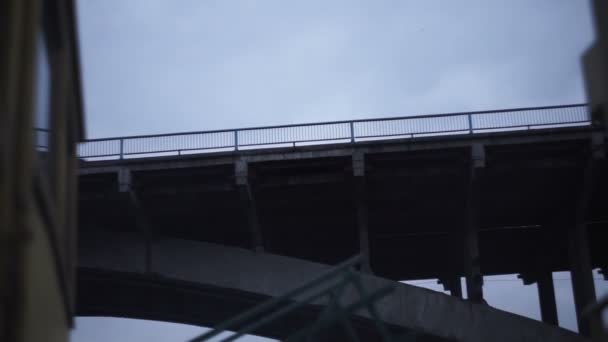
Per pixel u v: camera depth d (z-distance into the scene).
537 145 29.05
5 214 7.09
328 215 32.66
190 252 30.45
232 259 30.22
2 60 7.21
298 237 34.41
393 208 32.34
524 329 28.59
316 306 29.02
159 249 30.53
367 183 30.44
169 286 30.91
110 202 30.28
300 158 29.39
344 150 29.33
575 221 31.61
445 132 29.23
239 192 30.02
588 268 30.89
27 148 7.64
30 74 7.80
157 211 31.22
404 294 28.56
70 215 12.47
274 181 30.42
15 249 7.46
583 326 30.08
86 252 30.27
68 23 10.90
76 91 12.27
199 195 30.61
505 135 29.02
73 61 11.66
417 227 33.97
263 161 29.44
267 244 33.28
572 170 29.92
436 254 36.28
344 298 28.50
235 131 29.84
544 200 31.73
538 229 34.16
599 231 35.38
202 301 31.66
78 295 32.50
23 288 7.67
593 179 29.75
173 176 29.92
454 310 28.66
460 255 33.81
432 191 31.20
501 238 35.03
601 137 28.55
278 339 32.34
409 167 30.19
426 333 28.17
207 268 30.19
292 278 29.77
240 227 32.97
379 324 13.87
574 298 31.11
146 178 29.98
